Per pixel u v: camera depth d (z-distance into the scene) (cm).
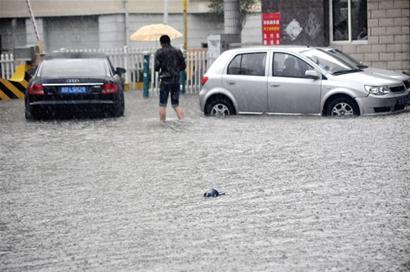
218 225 1332
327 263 1084
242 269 1073
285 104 2883
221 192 1597
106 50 4912
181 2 6362
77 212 1495
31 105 3117
